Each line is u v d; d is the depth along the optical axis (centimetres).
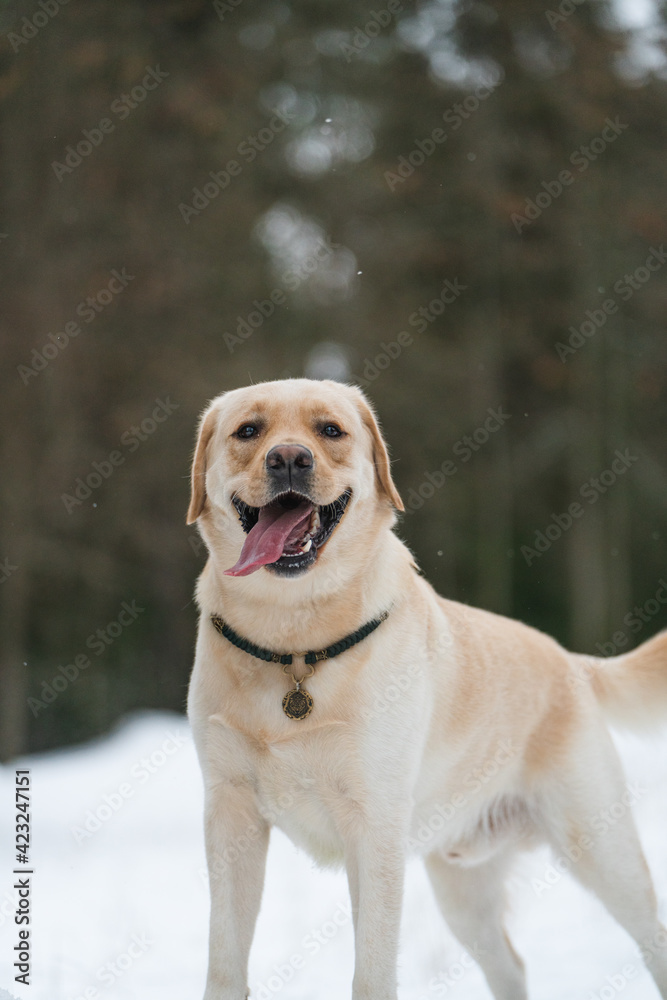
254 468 420
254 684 417
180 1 1575
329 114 1772
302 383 460
